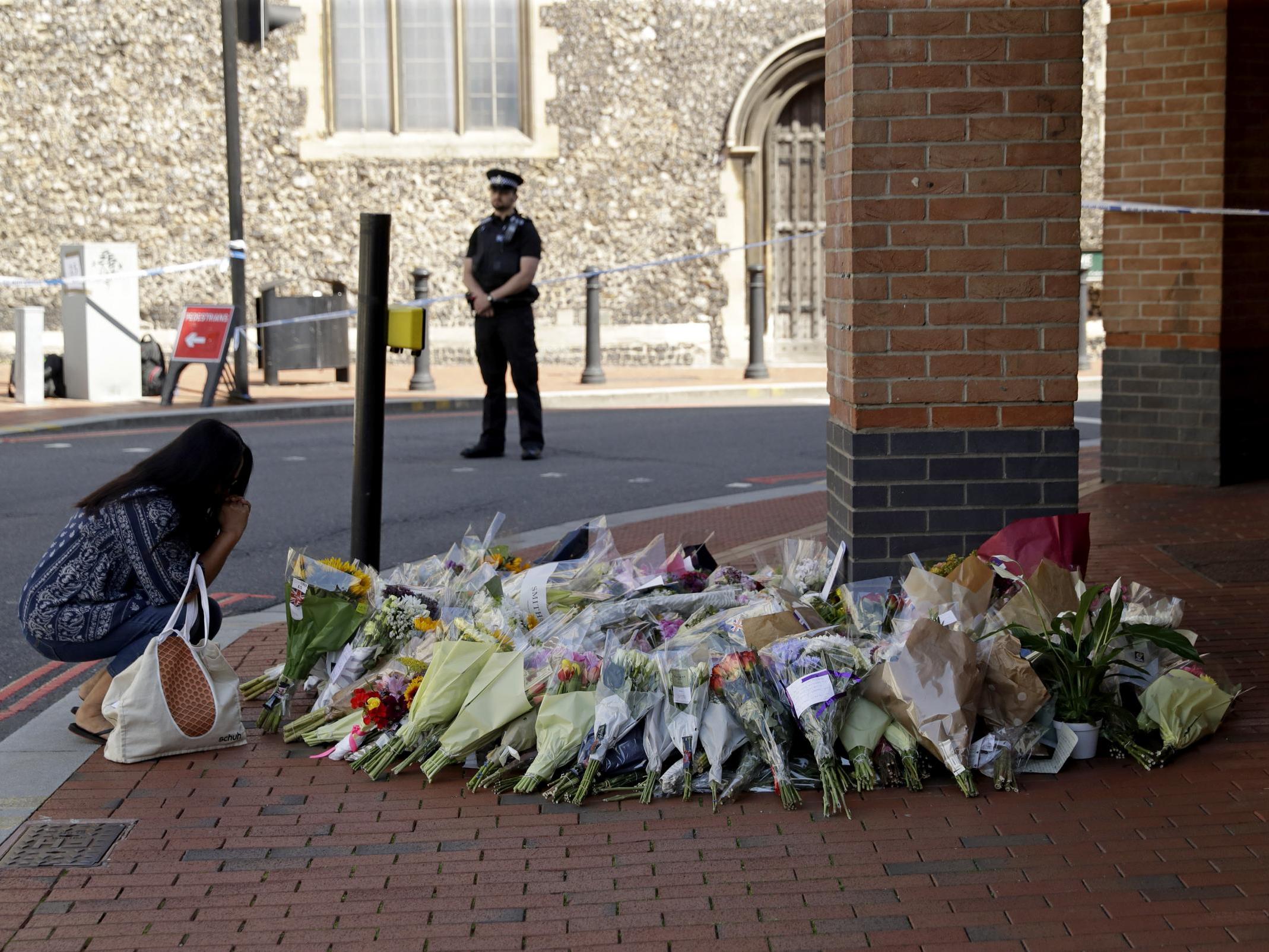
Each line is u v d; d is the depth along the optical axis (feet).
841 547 16.69
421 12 53.88
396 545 24.58
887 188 15.96
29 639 14.42
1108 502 26.94
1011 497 16.37
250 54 52.95
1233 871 11.21
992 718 13.42
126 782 13.46
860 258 16.05
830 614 15.16
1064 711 13.76
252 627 19.16
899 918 10.53
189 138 53.26
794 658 13.38
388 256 16.70
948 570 15.61
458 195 54.49
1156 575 20.77
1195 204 27.86
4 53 52.24
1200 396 28.35
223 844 12.01
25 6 52.01
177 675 14.03
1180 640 13.99
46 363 46.03
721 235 55.26
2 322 53.67
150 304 54.13
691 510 27.55
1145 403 28.86
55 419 40.04
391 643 15.15
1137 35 27.71
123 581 14.43
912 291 16.08
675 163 54.75
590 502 28.66
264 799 13.03
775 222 57.11
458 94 54.34
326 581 15.42
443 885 11.21
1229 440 28.58
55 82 52.60
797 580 16.60
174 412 41.96
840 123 16.56
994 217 15.97
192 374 52.90
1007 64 15.76
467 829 12.35
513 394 47.42
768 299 57.52
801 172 56.90
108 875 11.41
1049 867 11.35
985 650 13.58
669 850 11.85
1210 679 14.23
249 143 53.52
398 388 48.49
